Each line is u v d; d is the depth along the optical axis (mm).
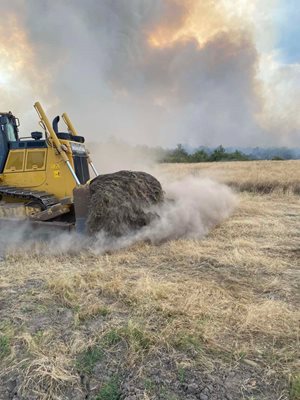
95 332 2852
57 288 3664
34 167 5863
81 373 2393
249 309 3137
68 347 2656
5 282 3955
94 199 5070
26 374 2365
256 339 2729
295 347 2613
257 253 4941
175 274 4137
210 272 4219
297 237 5938
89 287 3742
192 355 2543
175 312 3092
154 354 2562
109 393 2203
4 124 6027
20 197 5812
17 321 3057
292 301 3400
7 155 6023
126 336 2773
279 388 2221
